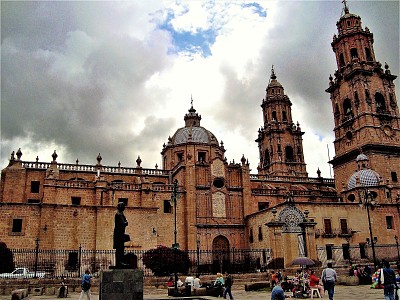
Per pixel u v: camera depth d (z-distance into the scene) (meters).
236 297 27.22
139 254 49.28
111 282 18.42
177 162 67.75
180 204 57.84
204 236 57.16
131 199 55.59
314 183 76.19
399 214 57.44
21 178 56.03
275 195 63.50
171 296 29.42
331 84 75.31
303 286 28.64
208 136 69.50
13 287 32.34
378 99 69.94
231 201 60.88
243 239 59.12
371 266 45.19
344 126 70.88
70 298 28.53
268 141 87.38
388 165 64.75
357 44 72.31
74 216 48.91
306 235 48.59
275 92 91.50
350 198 61.25
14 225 46.47
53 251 42.81
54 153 59.59
